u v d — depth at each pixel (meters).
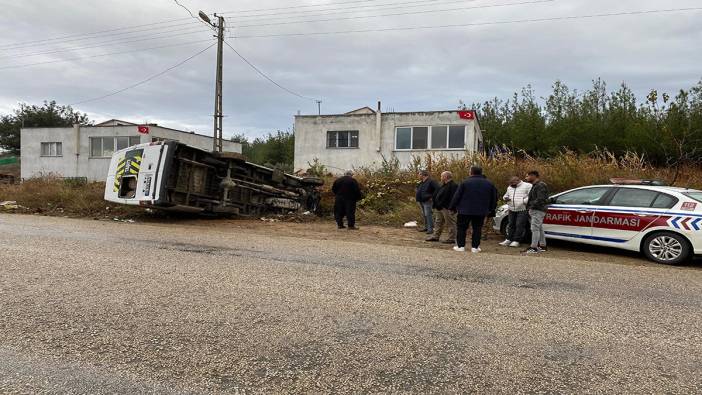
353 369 2.93
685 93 18.62
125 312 3.89
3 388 2.60
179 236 8.81
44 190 15.95
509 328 3.78
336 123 21.31
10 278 4.94
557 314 4.21
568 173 13.07
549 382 2.82
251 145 42.94
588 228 8.73
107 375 2.78
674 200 7.91
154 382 2.70
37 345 3.20
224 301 4.27
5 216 12.44
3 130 46.53
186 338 3.36
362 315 3.99
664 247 7.84
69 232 8.88
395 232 10.99
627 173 13.08
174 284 4.83
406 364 3.03
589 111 24.69
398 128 20.52
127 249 6.97
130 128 26.61
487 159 14.48
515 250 8.71
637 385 2.81
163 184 10.95
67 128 27.98
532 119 24.17
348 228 11.41
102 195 14.76
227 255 6.72
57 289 4.54
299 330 3.58
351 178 11.39
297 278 5.28
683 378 2.92
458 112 19.66
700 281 6.02
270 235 9.65
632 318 4.16
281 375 2.82
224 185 12.19
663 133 17.94
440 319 3.96
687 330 3.87
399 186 14.99
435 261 6.81
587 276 6.03
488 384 2.78
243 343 3.29
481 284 5.32
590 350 3.36
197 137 29.09
